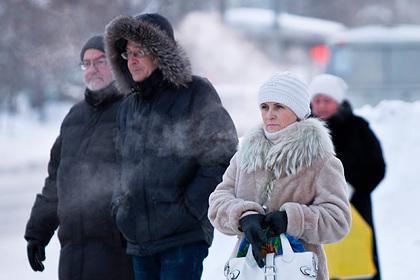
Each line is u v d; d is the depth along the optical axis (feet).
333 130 51.34
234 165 33.42
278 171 31.73
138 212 38.04
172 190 37.52
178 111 37.81
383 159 51.08
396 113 96.12
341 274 49.67
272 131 32.12
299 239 31.68
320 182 31.55
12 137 198.90
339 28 335.88
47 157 170.91
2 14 204.23
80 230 41.14
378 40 185.26
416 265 64.03
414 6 454.40
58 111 235.61
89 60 41.83
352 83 185.16
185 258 37.50
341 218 31.12
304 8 431.84
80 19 200.23
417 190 80.48
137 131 38.50
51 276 55.01
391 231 73.05
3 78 209.77
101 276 40.73
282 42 307.17
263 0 383.86
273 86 32.07
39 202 43.52
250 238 30.68
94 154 41.09
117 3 199.93
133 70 38.34
